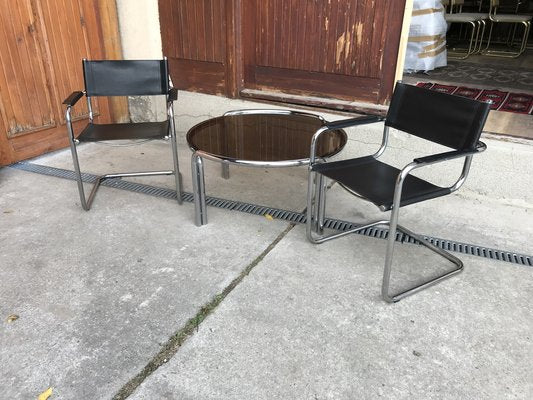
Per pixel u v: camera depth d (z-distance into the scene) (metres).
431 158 1.58
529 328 1.60
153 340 1.54
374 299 1.75
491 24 5.42
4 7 2.71
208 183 2.78
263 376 1.40
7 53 2.80
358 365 1.44
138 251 2.06
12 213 2.39
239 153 2.00
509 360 1.46
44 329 1.59
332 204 2.53
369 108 2.66
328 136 2.26
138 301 1.73
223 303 1.72
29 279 1.86
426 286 1.80
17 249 2.06
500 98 3.38
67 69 3.17
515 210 2.43
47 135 3.17
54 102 3.14
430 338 1.55
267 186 2.74
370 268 1.94
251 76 3.06
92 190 2.61
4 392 1.34
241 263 1.97
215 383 1.38
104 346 1.52
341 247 2.10
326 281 1.85
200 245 2.11
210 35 3.03
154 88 2.50
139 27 3.26
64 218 2.34
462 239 2.17
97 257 2.01
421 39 4.15
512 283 1.84
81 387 1.36
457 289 1.81
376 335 1.57
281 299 1.74
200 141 2.18
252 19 2.89
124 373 1.41
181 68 3.26
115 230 2.24
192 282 1.84
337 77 2.76
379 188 1.76
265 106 3.02
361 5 2.52
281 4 2.75
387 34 2.51
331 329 1.59
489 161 2.44
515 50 5.61
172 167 3.01
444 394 1.34
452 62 4.89
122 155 3.22
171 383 1.38
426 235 2.21
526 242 2.14
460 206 2.49
